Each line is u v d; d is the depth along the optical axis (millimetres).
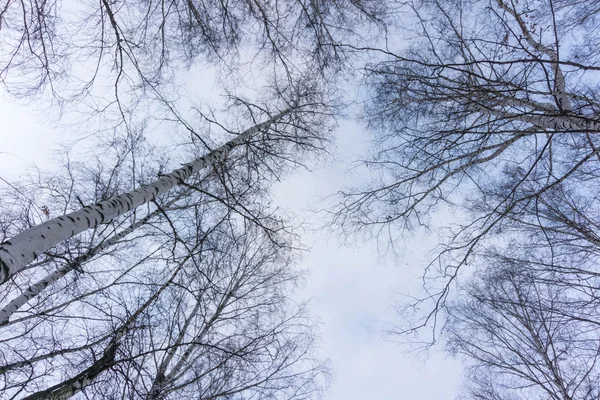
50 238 2389
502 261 5617
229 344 4723
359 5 4824
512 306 6047
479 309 6547
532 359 5809
